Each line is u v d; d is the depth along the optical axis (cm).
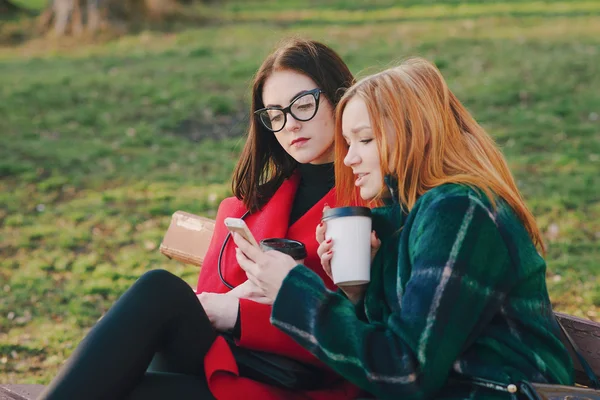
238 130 841
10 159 741
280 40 257
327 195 244
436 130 195
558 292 453
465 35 1241
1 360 407
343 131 207
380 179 203
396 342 180
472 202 183
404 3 1652
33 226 600
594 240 529
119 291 489
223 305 216
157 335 197
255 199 257
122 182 692
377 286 204
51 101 945
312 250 237
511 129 787
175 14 1463
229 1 1741
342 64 247
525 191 620
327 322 186
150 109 912
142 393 197
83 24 1362
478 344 185
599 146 729
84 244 567
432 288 178
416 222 188
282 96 240
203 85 1000
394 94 197
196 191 664
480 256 180
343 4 1686
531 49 1105
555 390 175
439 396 185
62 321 452
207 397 203
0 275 518
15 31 1404
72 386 183
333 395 217
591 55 1038
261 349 215
